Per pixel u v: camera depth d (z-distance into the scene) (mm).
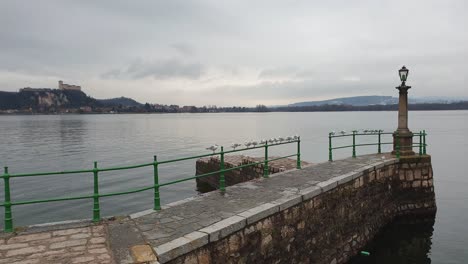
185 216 7832
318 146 50156
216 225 7129
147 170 30953
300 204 9398
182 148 47469
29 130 87312
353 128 90375
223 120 180625
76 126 110312
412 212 15484
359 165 14016
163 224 7328
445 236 14453
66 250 6035
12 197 20750
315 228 10023
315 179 11484
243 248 7512
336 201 11094
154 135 72875
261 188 10406
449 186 23719
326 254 10516
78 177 26828
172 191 23594
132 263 5543
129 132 82438
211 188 24906
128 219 7695
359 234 12414
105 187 23734
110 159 36781
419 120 134250
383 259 12391
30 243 6340
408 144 16109
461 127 87812
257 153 42500
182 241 6305
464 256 12578
